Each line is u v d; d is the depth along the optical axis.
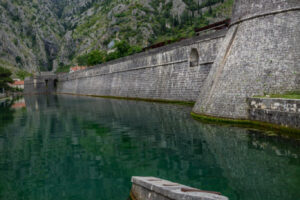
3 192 9.89
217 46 28.42
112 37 159.88
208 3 162.38
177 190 6.15
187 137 16.69
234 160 12.22
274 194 8.77
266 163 11.53
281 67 17.88
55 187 10.23
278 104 15.52
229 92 19.41
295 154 12.27
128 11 174.62
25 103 51.81
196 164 12.03
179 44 34.66
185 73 33.72
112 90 55.84
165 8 175.25
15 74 172.38
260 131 16.36
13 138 19.22
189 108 29.42
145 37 150.00
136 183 8.14
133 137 17.84
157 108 31.27
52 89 103.12
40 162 13.43
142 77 44.44
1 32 187.25
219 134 16.62
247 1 20.69
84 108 36.97
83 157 13.98
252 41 19.52
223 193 9.01
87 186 10.19
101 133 19.67
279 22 18.78
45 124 24.91
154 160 12.91
